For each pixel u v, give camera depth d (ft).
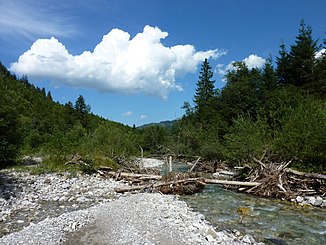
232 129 100.78
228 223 38.75
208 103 198.90
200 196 57.98
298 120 67.15
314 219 40.83
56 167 82.53
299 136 61.98
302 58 145.48
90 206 46.96
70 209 44.98
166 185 61.46
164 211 40.73
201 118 185.68
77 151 95.96
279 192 55.88
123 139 111.24
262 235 33.91
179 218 37.45
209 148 112.88
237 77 185.88
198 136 132.36
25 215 40.70
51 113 356.38
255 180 62.34
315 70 140.26
